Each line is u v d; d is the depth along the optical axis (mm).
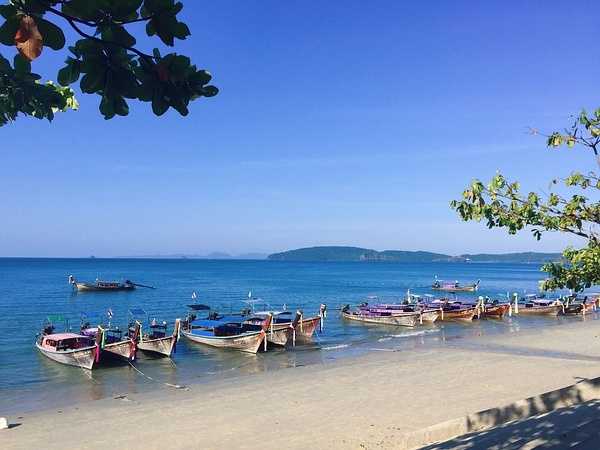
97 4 2324
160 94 2760
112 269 189625
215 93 2834
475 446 12336
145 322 51688
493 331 47625
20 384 26641
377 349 36875
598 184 7543
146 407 20125
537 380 22391
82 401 23297
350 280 135125
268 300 76500
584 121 7578
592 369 24844
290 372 26625
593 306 63375
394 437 14766
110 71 2643
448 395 20031
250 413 18516
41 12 2324
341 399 20016
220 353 35219
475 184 7648
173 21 2496
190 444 15445
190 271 183250
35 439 16406
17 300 72188
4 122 3912
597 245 7641
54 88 4062
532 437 12508
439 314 53562
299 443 14914
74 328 46719
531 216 7395
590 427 12852
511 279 153750
